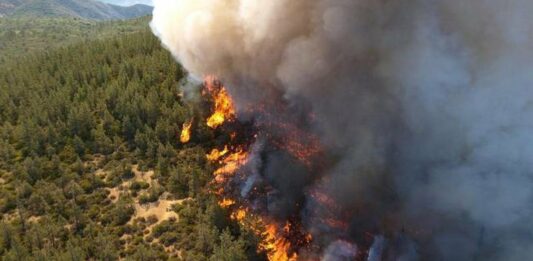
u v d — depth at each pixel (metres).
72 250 46.34
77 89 82.94
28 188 57.78
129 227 51.59
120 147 65.94
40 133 67.81
